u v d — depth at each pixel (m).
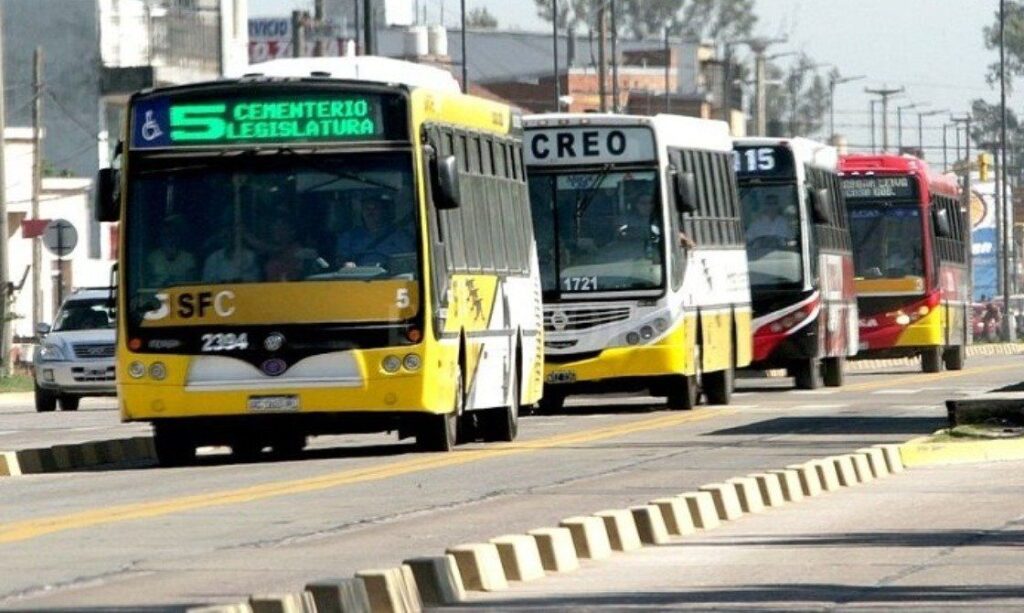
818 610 26.33
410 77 56.47
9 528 35.16
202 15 162.62
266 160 50.59
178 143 50.75
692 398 73.31
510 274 59.22
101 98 157.00
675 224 71.25
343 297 50.09
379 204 50.53
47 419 76.38
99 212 50.81
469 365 54.31
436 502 39.59
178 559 30.67
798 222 87.94
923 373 109.62
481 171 56.91
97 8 156.50
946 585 28.73
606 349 70.31
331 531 34.56
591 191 70.81
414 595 26.34
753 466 47.56
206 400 50.06
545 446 55.53
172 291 50.28
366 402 50.09
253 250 50.28
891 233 105.38
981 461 51.19
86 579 28.45
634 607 26.59
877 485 45.22
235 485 44.06
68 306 86.25
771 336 87.94
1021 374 107.06
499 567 28.81
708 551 32.97
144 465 52.94
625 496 40.59
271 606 23.42
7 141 145.12
